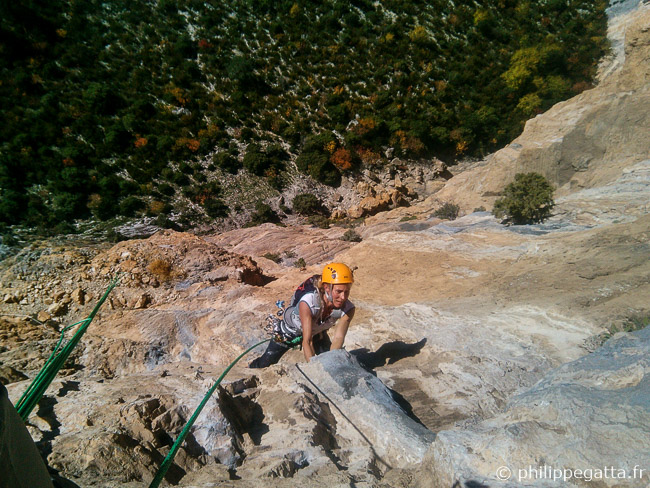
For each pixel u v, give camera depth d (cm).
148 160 4344
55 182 4097
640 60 2317
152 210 4006
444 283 1041
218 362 639
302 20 5200
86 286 1052
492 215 1812
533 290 791
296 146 4462
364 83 4834
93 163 4288
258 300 888
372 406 381
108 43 5028
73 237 3762
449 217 2552
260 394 416
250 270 1177
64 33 4919
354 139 4300
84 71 4784
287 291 959
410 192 4084
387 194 3891
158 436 329
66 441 300
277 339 515
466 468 254
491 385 468
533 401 288
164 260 1095
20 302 1032
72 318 1000
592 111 2402
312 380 427
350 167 4200
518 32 4922
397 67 4838
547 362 510
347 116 4562
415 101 4600
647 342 324
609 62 4462
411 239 1430
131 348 646
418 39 4966
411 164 4281
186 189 4131
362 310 880
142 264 1091
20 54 4762
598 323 606
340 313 485
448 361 530
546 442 247
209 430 336
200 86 4791
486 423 298
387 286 1096
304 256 2395
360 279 1175
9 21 4806
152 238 1166
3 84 4606
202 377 458
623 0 4738
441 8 5238
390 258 1302
